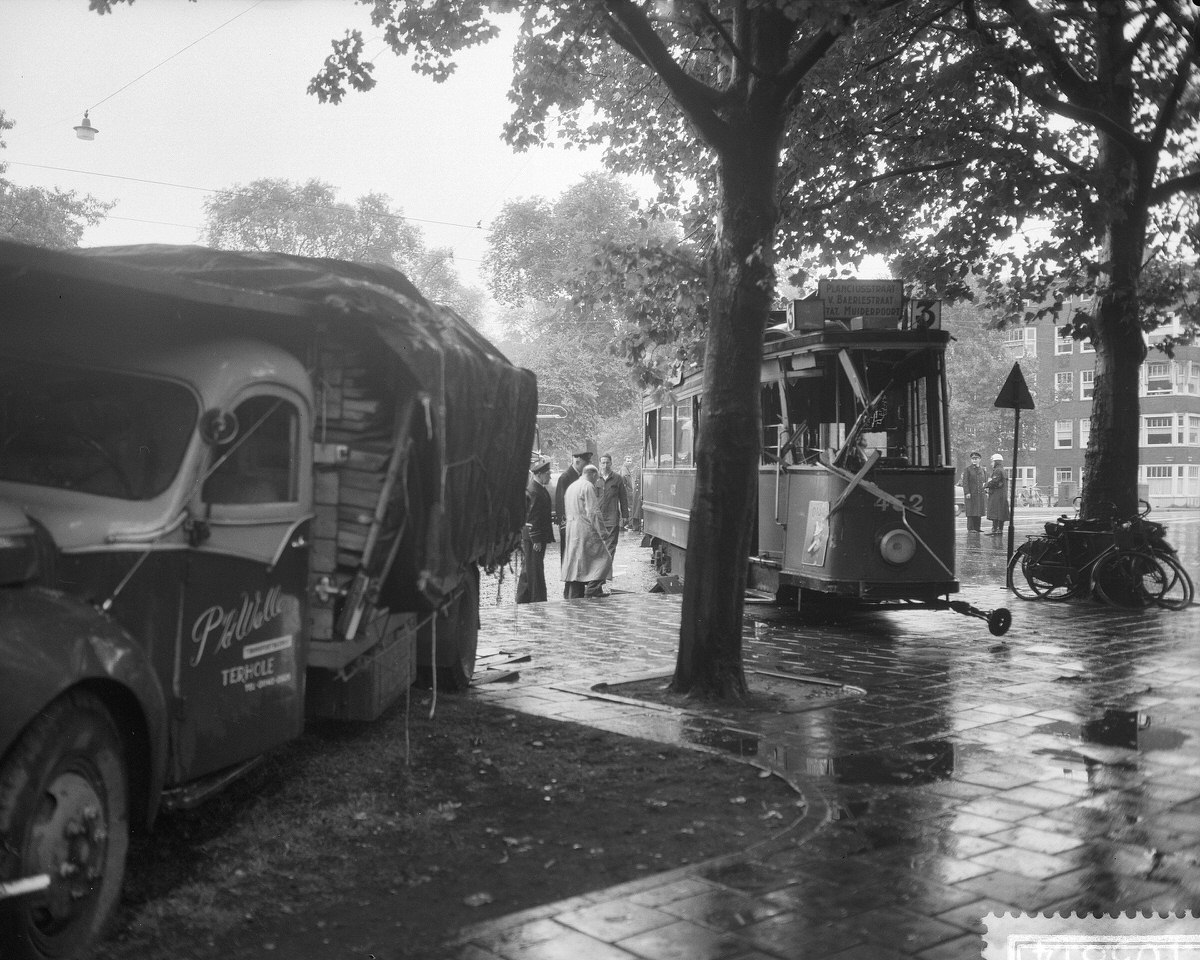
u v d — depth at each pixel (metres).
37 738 3.56
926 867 4.72
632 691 8.75
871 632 12.20
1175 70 13.88
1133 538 14.52
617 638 11.89
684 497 17.00
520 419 9.08
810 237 14.66
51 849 3.66
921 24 12.70
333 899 4.43
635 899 4.33
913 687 8.96
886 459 11.91
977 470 30.88
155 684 4.12
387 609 6.25
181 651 4.57
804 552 12.31
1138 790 5.95
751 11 8.59
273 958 3.86
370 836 5.20
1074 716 7.83
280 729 5.25
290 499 5.34
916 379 12.02
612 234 11.23
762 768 6.38
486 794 5.89
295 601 5.36
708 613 8.43
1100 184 13.20
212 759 4.75
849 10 7.54
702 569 8.46
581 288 11.34
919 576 11.78
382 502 5.50
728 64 9.35
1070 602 14.83
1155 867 4.72
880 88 14.33
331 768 6.26
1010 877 4.59
